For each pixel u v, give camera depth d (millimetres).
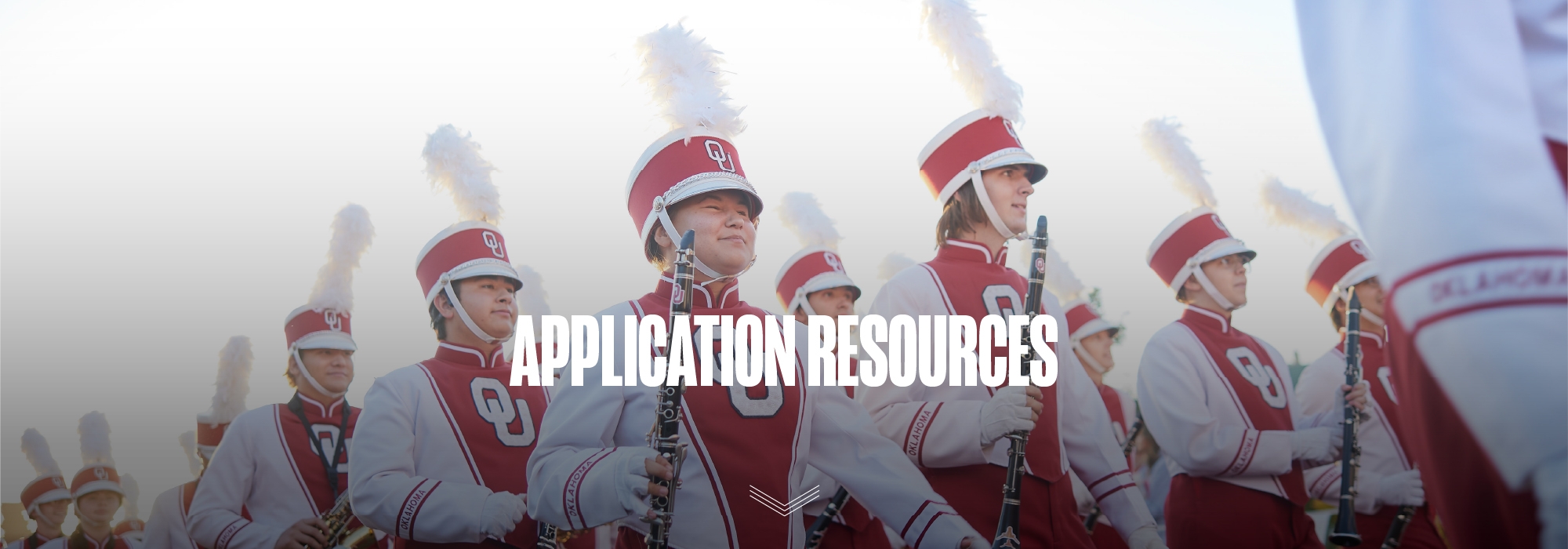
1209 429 3902
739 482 2533
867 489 2666
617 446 2594
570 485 2344
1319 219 4883
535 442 3631
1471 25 624
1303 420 4297
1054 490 3186
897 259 5164
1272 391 4125
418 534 3180
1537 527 577
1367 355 4547
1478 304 562
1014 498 2885
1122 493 3389
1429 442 641
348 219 4707
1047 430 3223
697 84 2932
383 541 4125
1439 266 579
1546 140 688
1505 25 631
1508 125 596
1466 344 562
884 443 2746
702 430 2559
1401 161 603
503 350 3902
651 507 2324
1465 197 576
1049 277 5316
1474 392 568
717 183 2713
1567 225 576
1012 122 3613
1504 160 582
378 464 3336
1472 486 619
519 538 3348
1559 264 560
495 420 3598
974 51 3582
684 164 2787
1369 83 649
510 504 3166
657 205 2771
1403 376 667
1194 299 4293
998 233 3539
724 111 2898
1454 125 591
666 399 2410
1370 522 4191
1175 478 4109
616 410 2574
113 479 5492
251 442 4387
